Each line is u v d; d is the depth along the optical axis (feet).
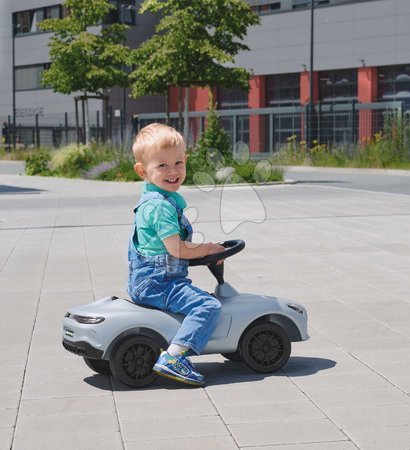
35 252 41.55
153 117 187.01
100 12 131.54
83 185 92.63
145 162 18.70
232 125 189.37
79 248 42.80
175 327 18.80
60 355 21.79
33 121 231.30
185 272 19.11
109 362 19.63
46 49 225.56
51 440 15.47
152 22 211.00
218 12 105.60
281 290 30.55
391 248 41.11
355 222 52.75
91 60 132.46
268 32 187.11
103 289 31.32
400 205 63.98
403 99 169.27
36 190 85.87
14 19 234.17
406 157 124.77
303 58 182.19
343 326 24.59
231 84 108.27
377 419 16.26
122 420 16.48
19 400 17.97
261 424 16.07
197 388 18.62
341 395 17.87
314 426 15.89
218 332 19.13
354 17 173.78
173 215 18.53
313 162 132.16
